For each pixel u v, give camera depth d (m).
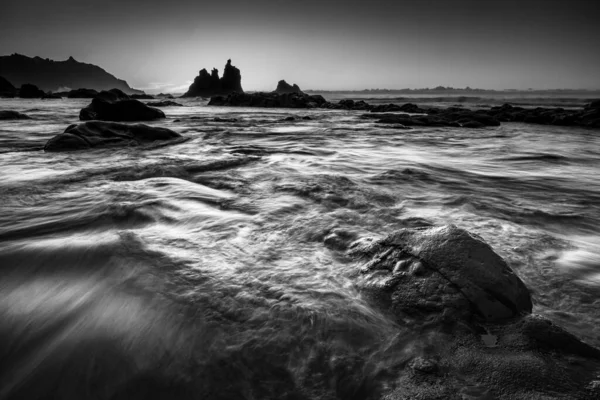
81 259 2.83
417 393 1.61
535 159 9.95
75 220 3.89
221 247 3.15
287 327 2.03
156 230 3.56
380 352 1.88
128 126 11.21
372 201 4.82
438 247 2.60
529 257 3.18
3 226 3.73
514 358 1.79
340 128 19.22
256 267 2.78
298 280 2.59
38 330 2.02
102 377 1.70
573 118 24.19
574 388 1.59
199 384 1.66
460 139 15.36
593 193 6.02
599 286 2.66
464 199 5.30
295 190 5.20
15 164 7.16
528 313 2.24
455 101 73.25
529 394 1.56
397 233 2.94
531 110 31.81
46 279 2.56
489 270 2.36
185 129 16.31
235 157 7.82
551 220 4.45
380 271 2.63
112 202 4.46
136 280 2.51
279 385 1.67
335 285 2.54
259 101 52.72
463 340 1.96
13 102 45.94
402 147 12.44
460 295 2.25
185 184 5.44
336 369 1.76
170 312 2.14
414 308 2.23
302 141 13.36
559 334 1.93
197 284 2.47
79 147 9.48
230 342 1.91
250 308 2.20
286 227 3.71
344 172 7.19
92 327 2.03
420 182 6.56
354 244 3.18
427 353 1.88
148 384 1.66
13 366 1.78
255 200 4.70
